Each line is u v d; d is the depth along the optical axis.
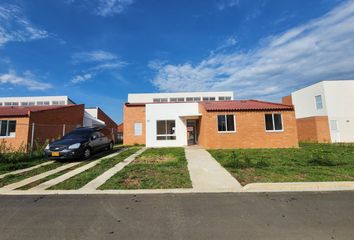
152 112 19.70
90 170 8.93
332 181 6.48
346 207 4.66
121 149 17.25
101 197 5.58
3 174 8.43
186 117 19.69
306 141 25.58
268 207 4.73
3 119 16.97
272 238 3.39
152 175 7.75
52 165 10.39
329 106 25.45
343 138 25.03
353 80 25.95
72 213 4.52
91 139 12.83
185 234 3.56
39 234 3.61
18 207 4.91
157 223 3.99
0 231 3.74
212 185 6.46
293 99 31.30
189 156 12.22
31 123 17.14
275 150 14.62
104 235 3.55
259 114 16.56
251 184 6.25
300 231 3.61
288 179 6.86
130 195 5.73
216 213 4.44
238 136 16.31
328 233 3.53
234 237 3.44
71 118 23.55
